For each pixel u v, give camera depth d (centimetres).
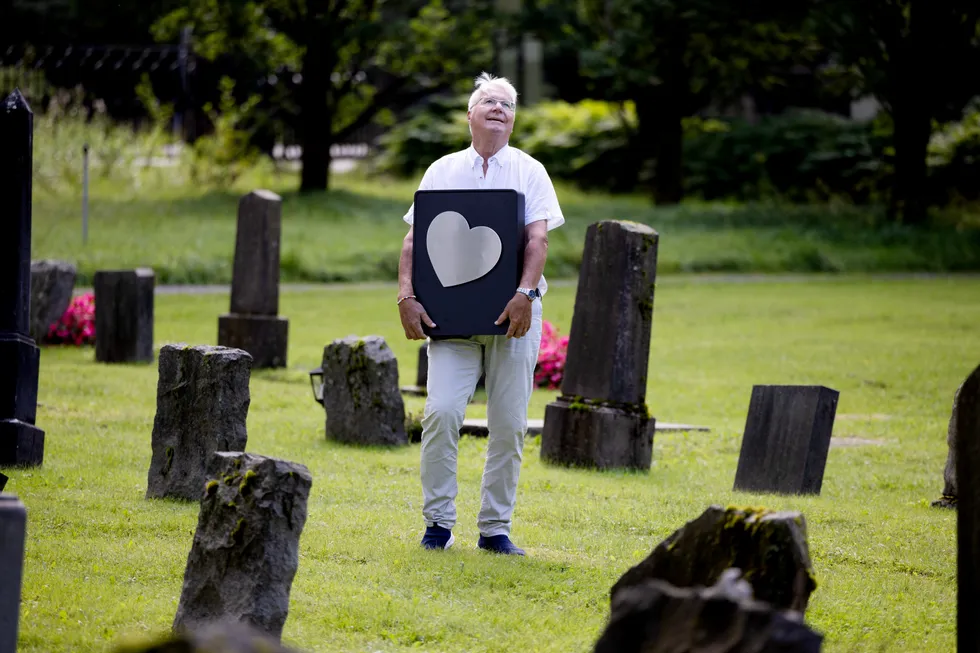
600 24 6047
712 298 4162
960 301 4103
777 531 675
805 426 1482
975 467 696
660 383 2634
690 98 6097
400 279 1082
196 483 1248
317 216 5391
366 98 6412
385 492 1376
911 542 1217
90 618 863
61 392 2044
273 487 778
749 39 5309
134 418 1811
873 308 3912
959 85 5388
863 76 5484
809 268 5031
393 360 1719
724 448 1895
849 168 6694
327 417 1733
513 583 1005
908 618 958
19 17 6288
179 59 6662
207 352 1253
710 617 500
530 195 1083
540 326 1085
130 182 5384
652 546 1166
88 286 3888
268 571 772
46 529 1113
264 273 2575
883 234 5378
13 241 1392
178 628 787
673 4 5172
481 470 1566
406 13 6150
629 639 512
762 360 2938
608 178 7056
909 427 2103
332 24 5712
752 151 6862
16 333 1399
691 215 5847
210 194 5712
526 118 7394
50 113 5338
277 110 6222
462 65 6009
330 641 850
